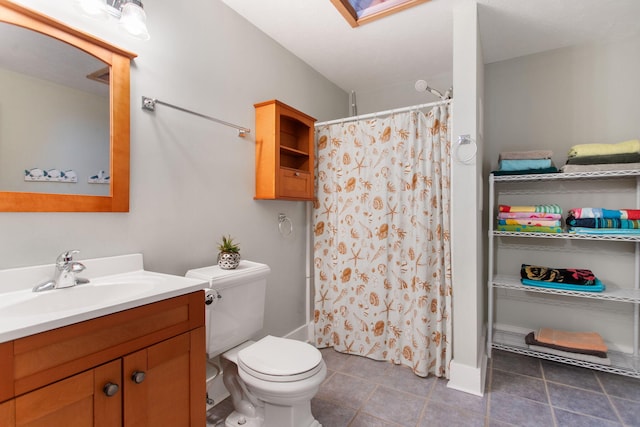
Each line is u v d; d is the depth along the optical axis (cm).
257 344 158
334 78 290
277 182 200
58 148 118
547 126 251
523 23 210
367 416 167
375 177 230
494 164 268
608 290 217
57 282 111
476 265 188
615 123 230
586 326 239
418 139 216
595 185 235
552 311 250
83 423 84
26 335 74
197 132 170
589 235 206
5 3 105
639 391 190
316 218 255
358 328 237
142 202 145
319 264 253
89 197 126
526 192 256
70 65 121
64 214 121
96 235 130
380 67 269
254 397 156
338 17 201
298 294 250
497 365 224
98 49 128
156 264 151
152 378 101
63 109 119
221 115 184
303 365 137
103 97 130
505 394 187
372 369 217
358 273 236
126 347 94
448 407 175
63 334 80
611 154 203
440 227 208
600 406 176
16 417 72
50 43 116
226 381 165
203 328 120
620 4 189
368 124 234
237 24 195
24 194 110
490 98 270
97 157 128
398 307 223
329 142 251
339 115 310
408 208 220
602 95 234
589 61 237
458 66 191
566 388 194
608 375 209
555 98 248
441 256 208
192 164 168
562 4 189
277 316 230
